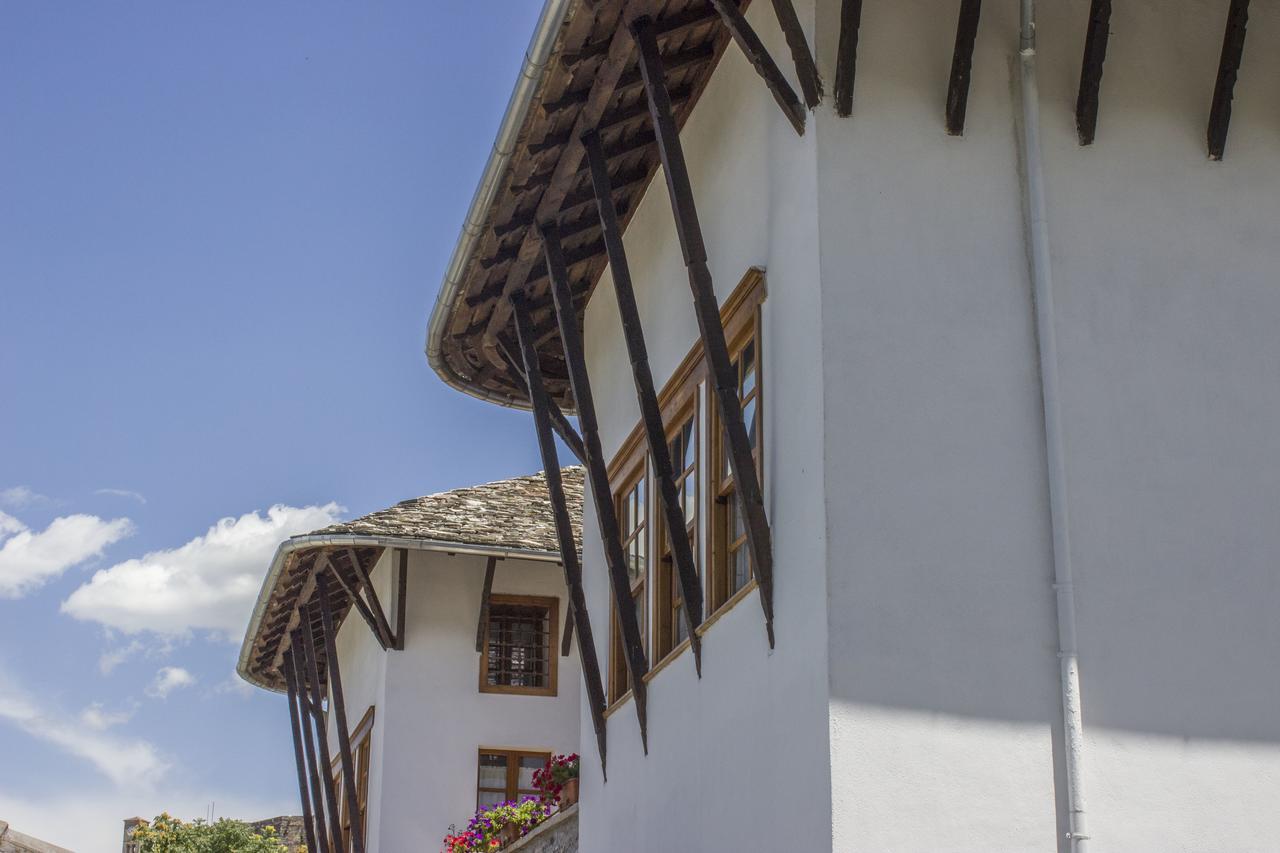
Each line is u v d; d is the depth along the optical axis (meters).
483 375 15.09
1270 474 8.68
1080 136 9.01
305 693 22.62
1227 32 9.16
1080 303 8.73
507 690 20.97
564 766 15.85
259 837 27.78
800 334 8.73
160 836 27.08
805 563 8.36
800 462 8.57
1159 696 8.16
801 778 8.16
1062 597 8.13
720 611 9.73
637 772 11.65
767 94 9.73
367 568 20.89
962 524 8.23
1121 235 8.91
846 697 7.87
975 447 8.36
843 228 8.59
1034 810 7.82
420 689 20.70
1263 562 8.52
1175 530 8.46
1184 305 8.87
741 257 9.99
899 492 8.22
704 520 10.54
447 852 18.59
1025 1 8.96
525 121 10.84
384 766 20.34
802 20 9.06
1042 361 8.53
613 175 12.27
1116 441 8.54
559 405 15.88
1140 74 9.27
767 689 8.81
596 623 13.80
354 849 19.75
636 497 12.61
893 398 8.37
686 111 11.48
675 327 11.44
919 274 8.59
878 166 8.72
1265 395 8.82
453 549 19.95
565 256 13.43
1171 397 8.69
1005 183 8.83
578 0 9.64
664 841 10.74
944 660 7.99
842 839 7.65
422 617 21.02
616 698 12.73
